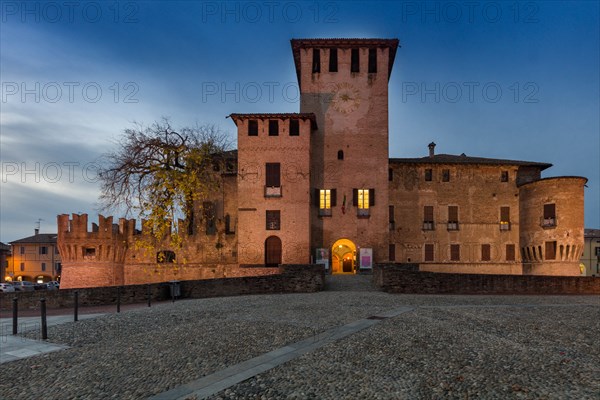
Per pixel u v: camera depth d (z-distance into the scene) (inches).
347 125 1723.7
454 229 1925.4
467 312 700.7
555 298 971.3
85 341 505.7
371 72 1744.6
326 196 1706.4
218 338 492.4
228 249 1758.1
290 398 299.1
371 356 404.8
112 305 923.4
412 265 1274.6
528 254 1859.0
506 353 420.8
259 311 722.2
